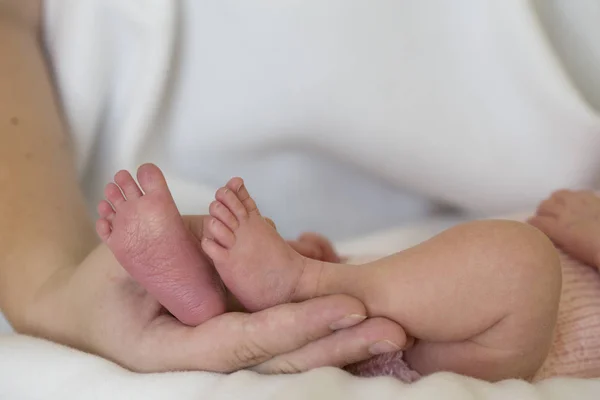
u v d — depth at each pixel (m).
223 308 0.64
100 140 1.13
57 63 1.05
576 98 1.03
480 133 1.10
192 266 0.61
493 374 0.64
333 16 1.01
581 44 1.09
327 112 1.08
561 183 1.12
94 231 0.92
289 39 1.03
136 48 1.04
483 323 0.62
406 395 0.53
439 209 1.27
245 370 0.62
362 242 1.06
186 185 1.17
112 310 0.69
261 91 1.08
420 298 0.61
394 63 1.04
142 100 1.06
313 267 0.64
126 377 0.62
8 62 1.00
